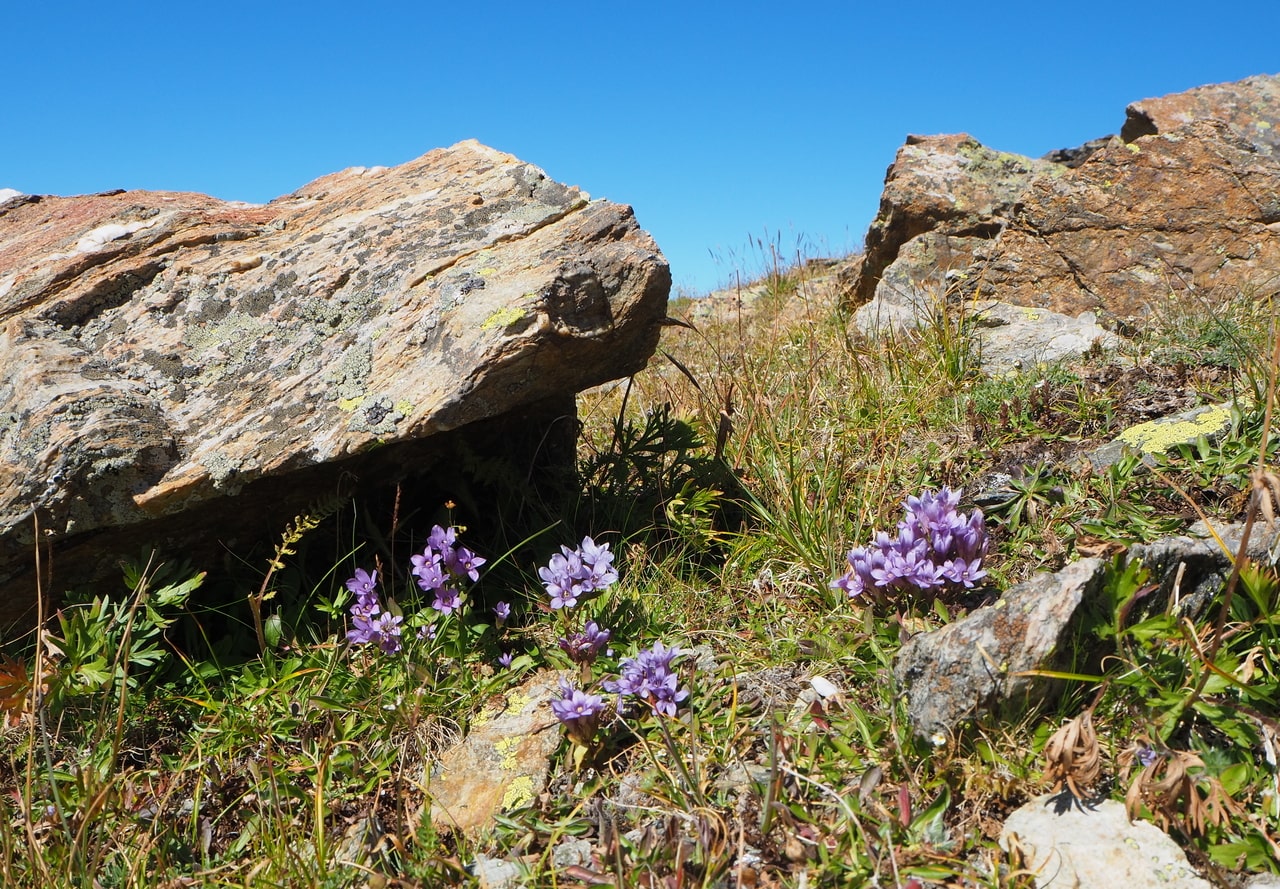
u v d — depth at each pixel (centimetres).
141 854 249
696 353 686
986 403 438
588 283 334
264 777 280
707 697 288
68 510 302
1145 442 361
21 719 298
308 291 380
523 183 410
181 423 337
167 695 309
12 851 251
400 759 283
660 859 234
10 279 404
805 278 957
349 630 322
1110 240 584
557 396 399
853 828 229
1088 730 225
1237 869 211
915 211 700
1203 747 236
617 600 338
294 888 243
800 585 337
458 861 246
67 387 326
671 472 403
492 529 390
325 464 328
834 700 274
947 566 287
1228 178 569
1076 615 245
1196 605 271
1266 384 383
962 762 242
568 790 265
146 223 428
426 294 352
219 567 345
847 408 468
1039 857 219
